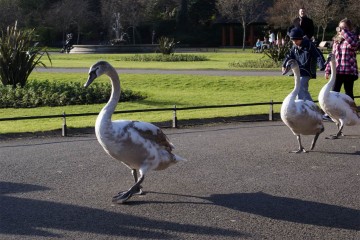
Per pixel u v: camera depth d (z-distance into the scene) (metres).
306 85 13.84
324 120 14.49
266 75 27.05
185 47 76.81
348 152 10.38
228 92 21.83
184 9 80.69
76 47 59.16
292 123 10.01
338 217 6.73
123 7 74.25
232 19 75.44
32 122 14.35
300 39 13.69
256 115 15.18
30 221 6.56
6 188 7.95
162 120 14.16
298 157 9.96
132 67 33.16
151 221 6.59
